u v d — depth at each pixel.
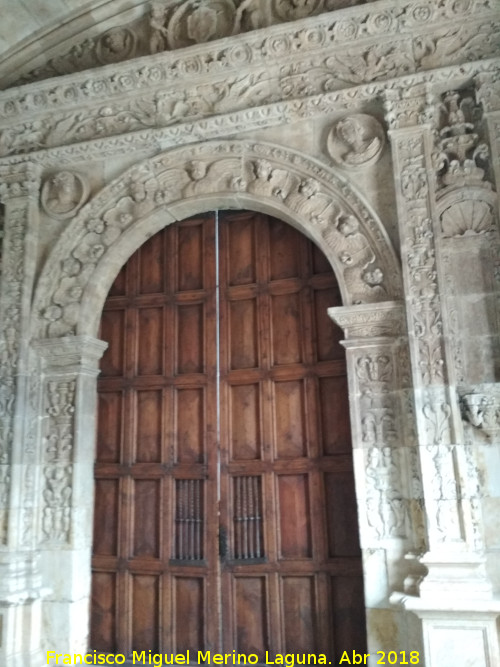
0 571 5.60
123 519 6.24
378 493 5.15
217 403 6.27
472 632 4.50
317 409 5.95
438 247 5.32
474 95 5.64
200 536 6.01
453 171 5.47
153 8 6.68
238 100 6.27
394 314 5.38
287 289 6.33
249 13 6.45
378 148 5.77
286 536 5.80
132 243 6.58
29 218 6.57
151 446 6.39
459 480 4.81
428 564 4.70
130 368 6.61
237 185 6.15
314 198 5.92
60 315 6.40
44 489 6.07
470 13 5.63
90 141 6.55
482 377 5.08
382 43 5.90
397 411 5.27
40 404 6.25
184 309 6.65
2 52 6.87
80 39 6.95
